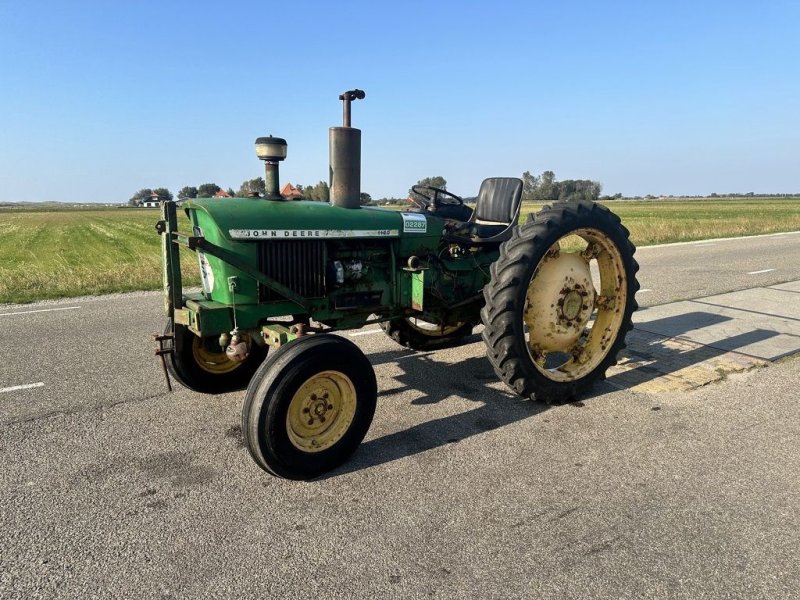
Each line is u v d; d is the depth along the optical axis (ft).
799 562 7.59
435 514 8.71
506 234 15.24
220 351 13.55
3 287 28.04
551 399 12.93
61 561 7.60
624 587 7.10
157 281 30.32
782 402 13.14
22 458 10.48
